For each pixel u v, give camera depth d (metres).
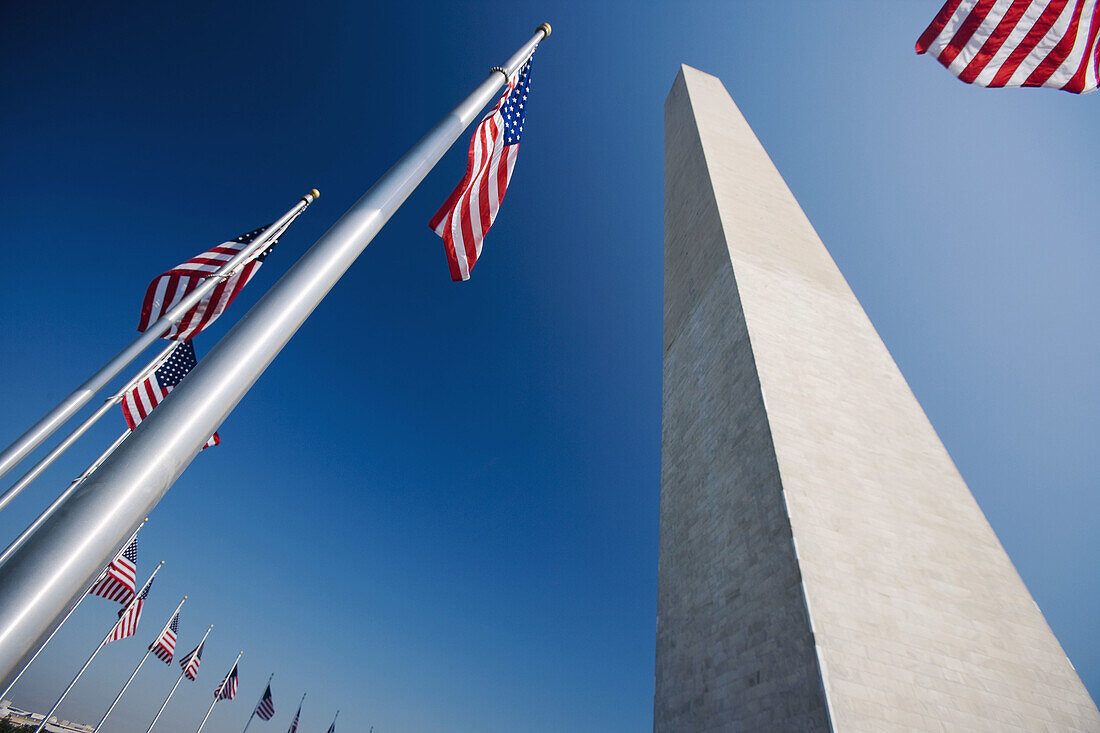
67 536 3.03
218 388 3.93
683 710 10.75
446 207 6.93
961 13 7.84
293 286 4.65
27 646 2.76
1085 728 8.55
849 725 7.20
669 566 13.39
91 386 9.90
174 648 30.50
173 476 3.60
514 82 8.00
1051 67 7.51
